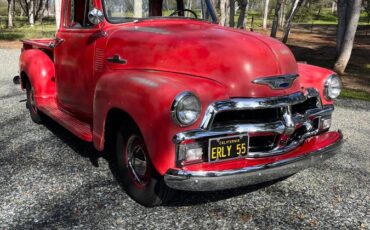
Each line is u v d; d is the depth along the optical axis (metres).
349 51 13.62
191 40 3.68
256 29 36.03
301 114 3.76
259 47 3.62
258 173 3.26
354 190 4.16
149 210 3.62
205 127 3.15
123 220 3.45
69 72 4.90
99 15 4.20
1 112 6.91
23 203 3.72
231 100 3.28
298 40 27.89
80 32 4.62
